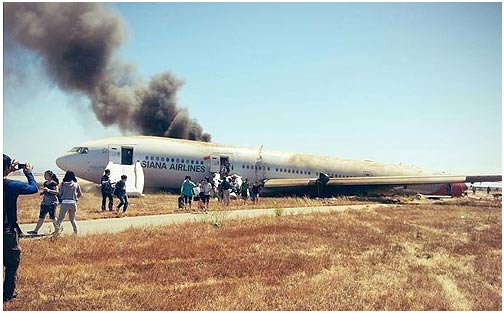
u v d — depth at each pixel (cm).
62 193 1659
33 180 1006
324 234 1830
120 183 2412
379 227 2083
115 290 1078
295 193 4472
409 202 3909
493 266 1387
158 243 1541
